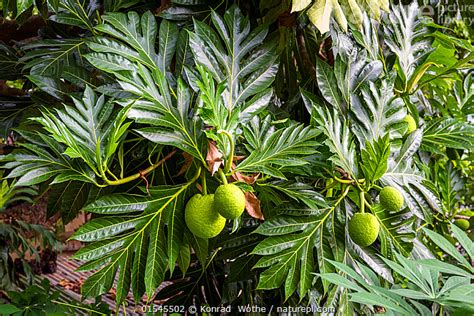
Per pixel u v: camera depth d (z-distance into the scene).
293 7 3.40
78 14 4.04
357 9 3.65
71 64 4.00
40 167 3.29
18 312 4.30
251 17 4.20
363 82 3.94
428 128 4.08
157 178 3.97
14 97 4.27
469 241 2.76
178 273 4.62
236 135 3.45
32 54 3.98
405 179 3.80
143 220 3.44
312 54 4.36
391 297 2.54
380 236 3.74
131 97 3.54
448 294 2.52
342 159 3.60
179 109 3.38
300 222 3.65
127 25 3.69
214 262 4.65
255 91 3.70
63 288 8.99
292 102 4.29
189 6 4.02
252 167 3.37
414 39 4.53
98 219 3.39
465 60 4.26
